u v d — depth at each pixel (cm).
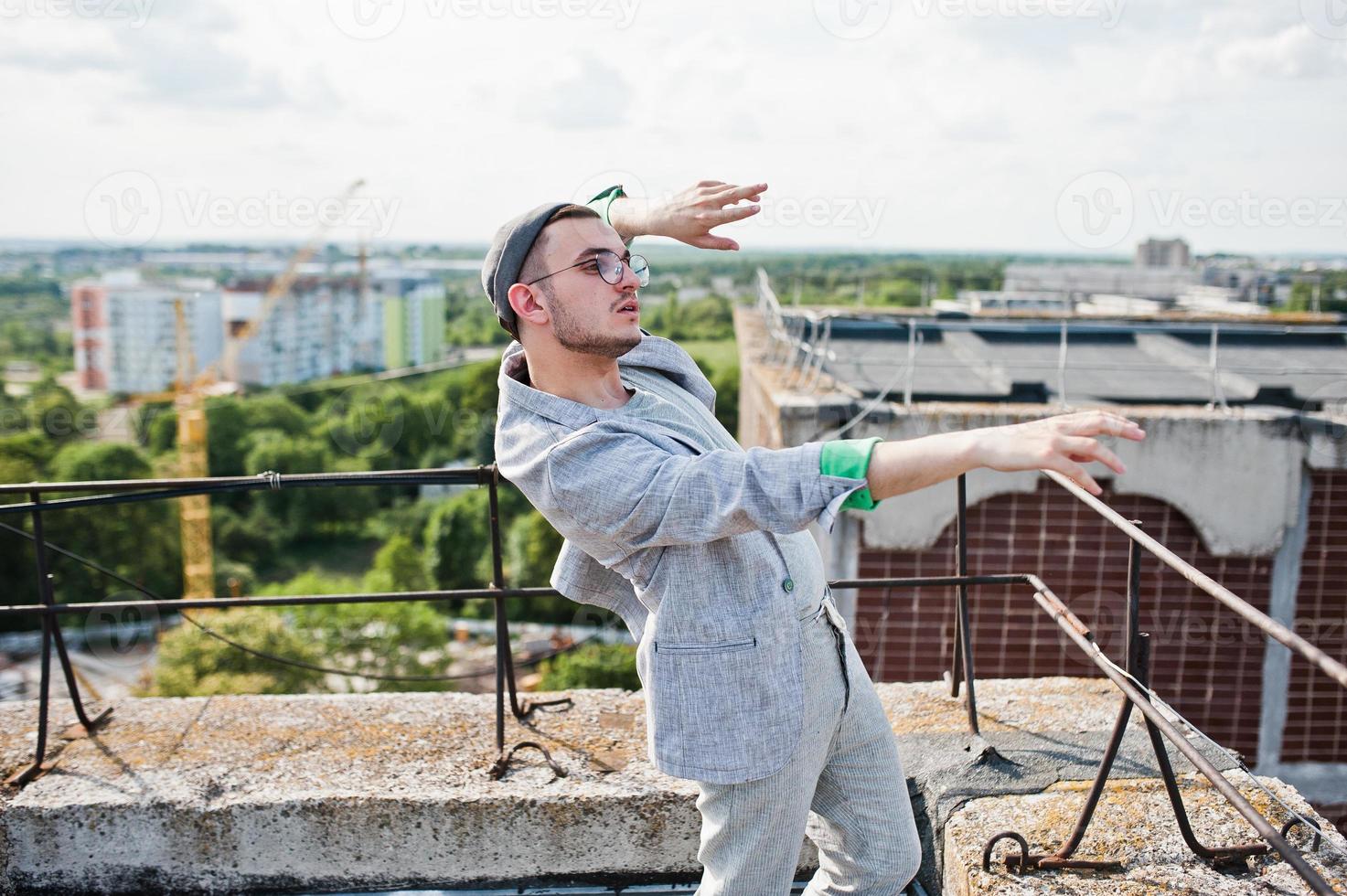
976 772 256
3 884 250
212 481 259
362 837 250
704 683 168
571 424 167
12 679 3080
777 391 807
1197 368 945
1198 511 754
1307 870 153
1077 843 218
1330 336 1147
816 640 177
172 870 251
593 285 168
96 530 4044
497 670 269
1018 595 752
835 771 195
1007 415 740
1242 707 774
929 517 738
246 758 268
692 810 249
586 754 269
